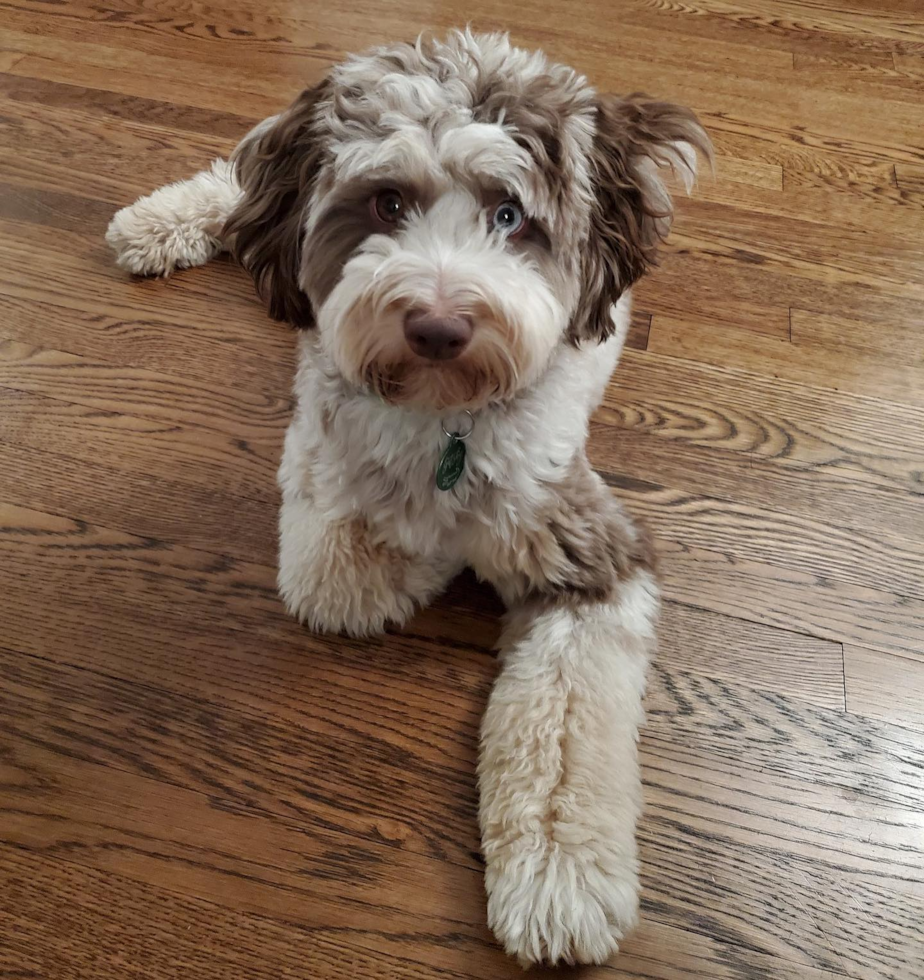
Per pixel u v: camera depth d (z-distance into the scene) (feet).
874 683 4.42
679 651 4.46
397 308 3.08
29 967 3.45
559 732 3.73
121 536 4.71
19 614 4.40
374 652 4.37
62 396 5.24
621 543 4.17
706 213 6.59
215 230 5.99
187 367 5.44
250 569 4.65
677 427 5.36
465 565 4.53
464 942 3.58
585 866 3.44
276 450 5.12
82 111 6.87
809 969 3.61
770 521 4.99
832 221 6.62
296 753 4.04
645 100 3.80
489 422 3.75
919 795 4.07
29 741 4.01
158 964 3.49
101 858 3.72
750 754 4.15
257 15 7.87
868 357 5.80
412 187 3.18
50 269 5.85
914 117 7.55
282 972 3.50
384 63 3.33
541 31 8.02
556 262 3.43
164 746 4.03
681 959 3.59
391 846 3.80
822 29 8.38
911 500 5.14
